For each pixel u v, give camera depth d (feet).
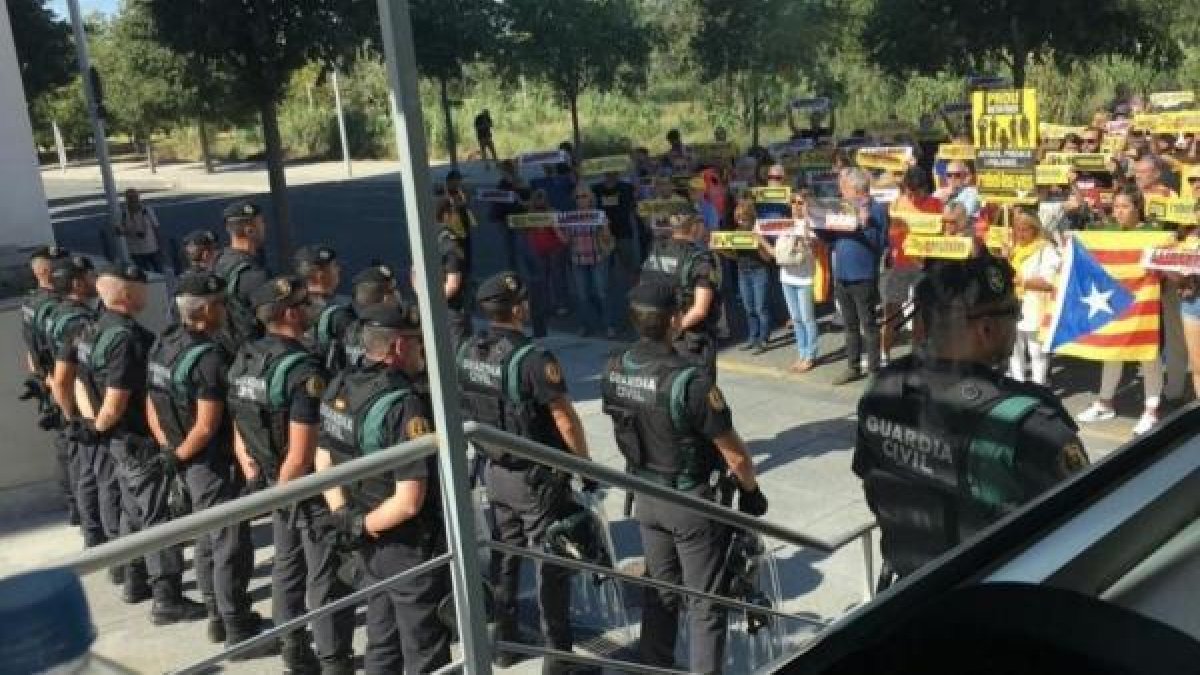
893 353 32.32
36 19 75.05
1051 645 3.05
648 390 14.76
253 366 16.60
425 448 9.87
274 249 69.10
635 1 88.43
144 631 19.24
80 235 90.99
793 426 27.89
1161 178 29.40
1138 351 24.67
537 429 16.25
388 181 112.16
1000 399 8.16
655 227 37.86
